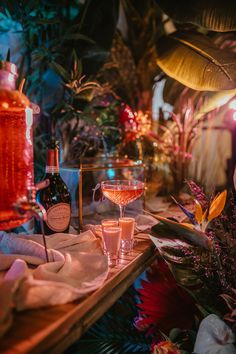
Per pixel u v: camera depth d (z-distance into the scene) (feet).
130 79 8.08
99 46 6.84
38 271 3.19
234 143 7.65
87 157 6.29
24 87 6.02
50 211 4.27
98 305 3.22
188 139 7.19
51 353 2.58
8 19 6.01
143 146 7.33
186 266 4.15
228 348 3.65
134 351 5.29
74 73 6.30
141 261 4.15
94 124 6.55
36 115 6.57
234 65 5.81
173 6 6.51
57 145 4.42
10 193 3.08
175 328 4.26
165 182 7.25
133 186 4.50
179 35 7.07
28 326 2.57
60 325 2.61
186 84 6.14
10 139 3.20
